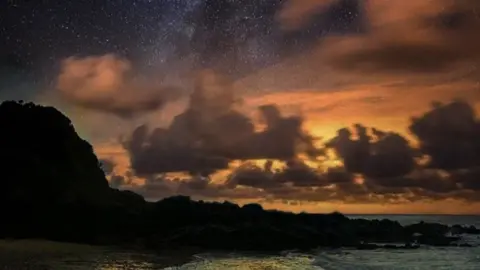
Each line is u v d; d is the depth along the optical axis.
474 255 29.50
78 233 25.78
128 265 18.86
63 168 28.47
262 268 20.77
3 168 26.58
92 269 17.34
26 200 25.75
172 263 20.34
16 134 28.58
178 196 32.31
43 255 20.11
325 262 24.55
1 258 18.78
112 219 27.78
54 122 30.22
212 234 27.41
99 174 31.39
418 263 26.20
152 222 28.97
